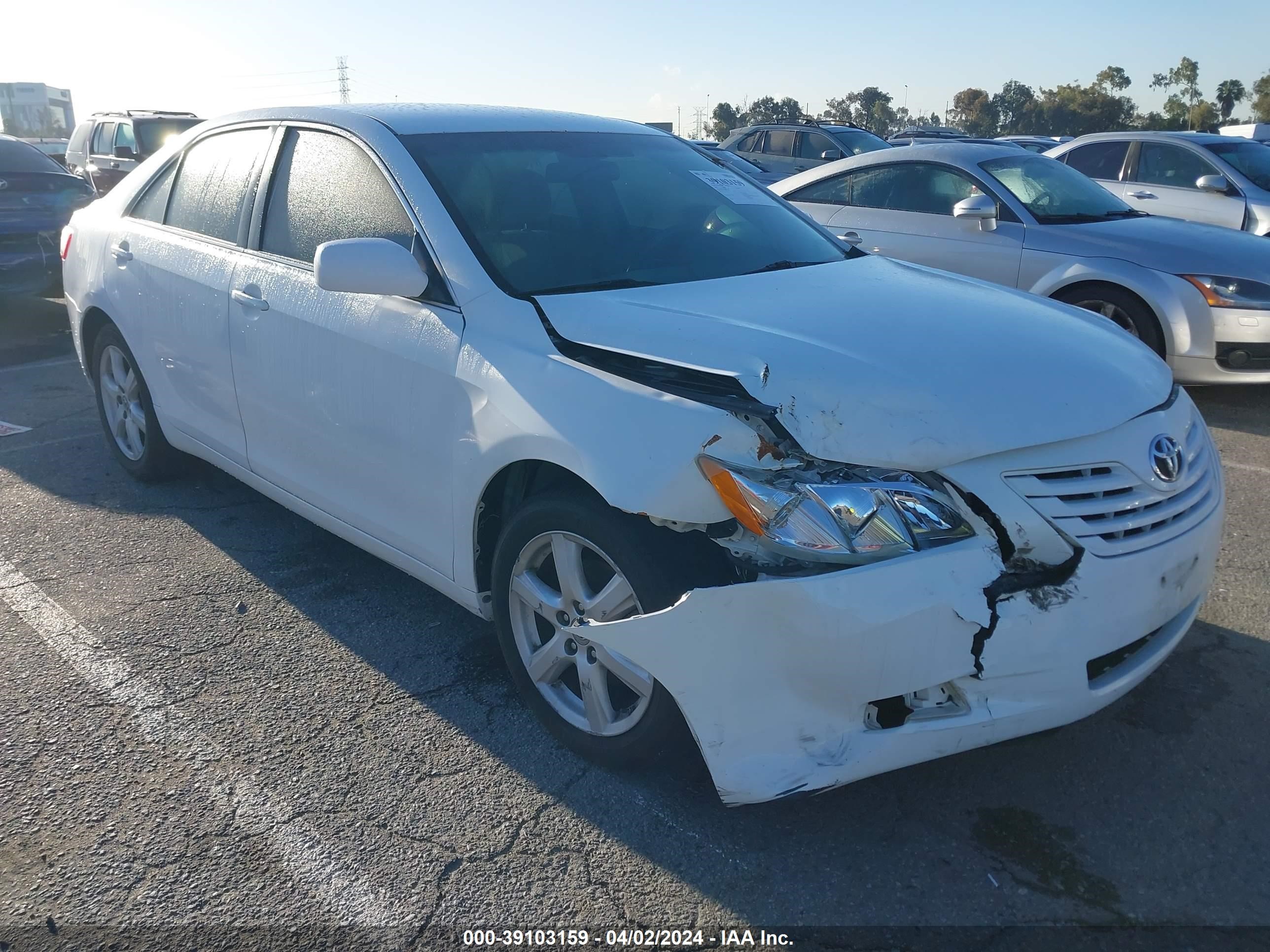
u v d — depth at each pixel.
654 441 2.40
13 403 6.56
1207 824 2.56
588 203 3.48
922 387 2.44
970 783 2.72
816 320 2.80
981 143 7.88
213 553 4.23
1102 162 10.06
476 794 2.71
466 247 3.12
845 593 2.21
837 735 2.31
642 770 2.78
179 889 2.40
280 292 3.62
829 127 15.94
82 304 4.90
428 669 3.34
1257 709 3.02
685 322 2.75
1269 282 5.80
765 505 2.28
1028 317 2.99
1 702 3.16
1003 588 2.30
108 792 2.73
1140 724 2.96
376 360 3.20
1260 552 4.11
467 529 2.98
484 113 3.82
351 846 2.53
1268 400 6.50
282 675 3.31
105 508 4.72
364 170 3.48
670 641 2.34
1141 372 2.81
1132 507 2.47
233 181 4.10
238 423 3.98
